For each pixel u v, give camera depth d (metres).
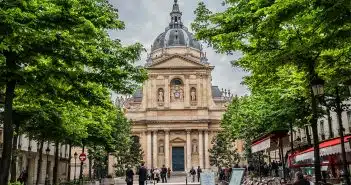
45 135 31.88
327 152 20.62
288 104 29.08
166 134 89.25
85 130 36.25
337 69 16.94
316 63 16.84
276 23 12.55
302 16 13.33
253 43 16.61
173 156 89.19
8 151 17.73
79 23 16.52
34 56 16.61
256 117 37.75
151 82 91.12
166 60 91.50
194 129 89.38
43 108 27.31
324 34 14.04
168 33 106.00
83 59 17.86
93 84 21.16
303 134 49.53
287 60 15.12
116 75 20.05
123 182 51.34
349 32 12.45
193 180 59.84
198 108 89.75
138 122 90.38
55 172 35.09
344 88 22.81
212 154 80.44
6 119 17.89
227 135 71.31
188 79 91.06
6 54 16.34
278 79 21.33
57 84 19.19
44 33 15.54
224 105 90.75
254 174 46.53
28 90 20.69
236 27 15.41
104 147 47.25
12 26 13.59
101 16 19.58
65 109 28.59
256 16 14.05
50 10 15.50
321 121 44.47
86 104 21.48
